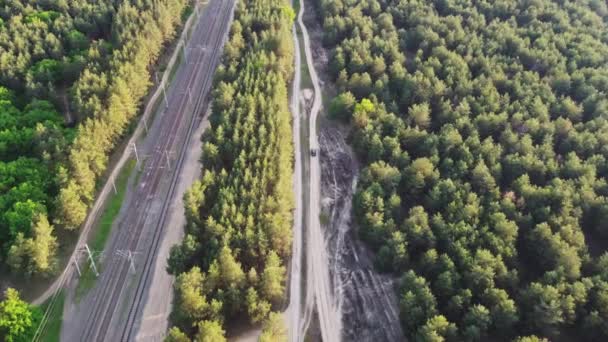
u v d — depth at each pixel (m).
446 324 83.06
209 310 84.62
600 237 101.38
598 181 105.06
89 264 101.19
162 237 107.81
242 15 168.38
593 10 172.50
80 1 169.50
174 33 171.62
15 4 161.75
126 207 113.81
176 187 119.44
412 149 121.00
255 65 140.75
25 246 91.19
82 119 121.75
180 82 155.50
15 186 103.62
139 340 89.44
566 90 133.00
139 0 168.25
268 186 107.06
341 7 176.75
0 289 94.88
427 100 131.88
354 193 117.56
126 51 140.50
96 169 112.88
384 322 93.19
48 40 145.88
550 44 148.12
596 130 118.81
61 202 98.75
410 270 91.94
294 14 183.00
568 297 83.56
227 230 94.88
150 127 136.75
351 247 106.81
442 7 174.12
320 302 96.38
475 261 89.88
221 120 122.19
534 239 96.00
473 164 111.56
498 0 172.50
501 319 84.06
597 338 84.38
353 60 146.75
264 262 96.00
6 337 83.88
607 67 138.88
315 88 154.38
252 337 88.38
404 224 100.50
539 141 118.81
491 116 120.81
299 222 111.81
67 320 92.06
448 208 101.62
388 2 180.75
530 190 103.25
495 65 140.50
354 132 129.62
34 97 129.88
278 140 116.31
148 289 97.69
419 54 148.50
